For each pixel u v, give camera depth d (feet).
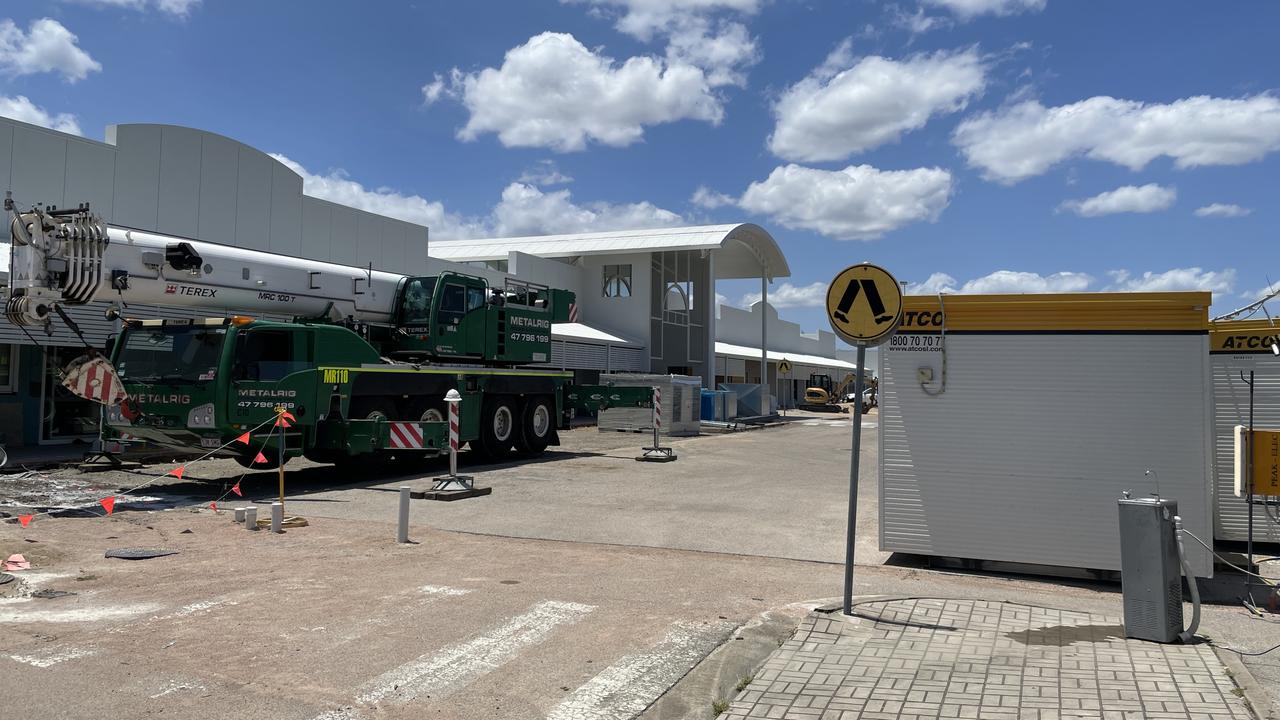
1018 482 27.12
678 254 146.82
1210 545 25.38
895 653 18.43
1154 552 19.21
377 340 56.08
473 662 17.84
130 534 31.42
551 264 129.18
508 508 39.40
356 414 48.93
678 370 146.00
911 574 27.35
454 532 33.14
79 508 36.68
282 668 17.24
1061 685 16.38
